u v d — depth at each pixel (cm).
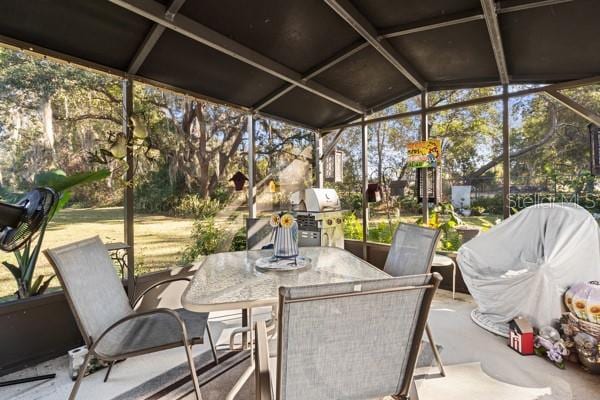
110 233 298
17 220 142
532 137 351
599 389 196
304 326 107
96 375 220
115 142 278
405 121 440
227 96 370
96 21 223
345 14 235
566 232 253
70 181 241
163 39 251
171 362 237
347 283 105
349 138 501
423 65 357
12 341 228
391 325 117
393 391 125
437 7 244
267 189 477
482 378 208
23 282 239
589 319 214
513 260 284
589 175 321
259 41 273
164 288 319
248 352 250
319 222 423
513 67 339
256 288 176
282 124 498
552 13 241
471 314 305
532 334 238
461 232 386
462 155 396
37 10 204
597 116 317
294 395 113
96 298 183
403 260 244
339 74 357
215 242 408
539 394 192
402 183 445
